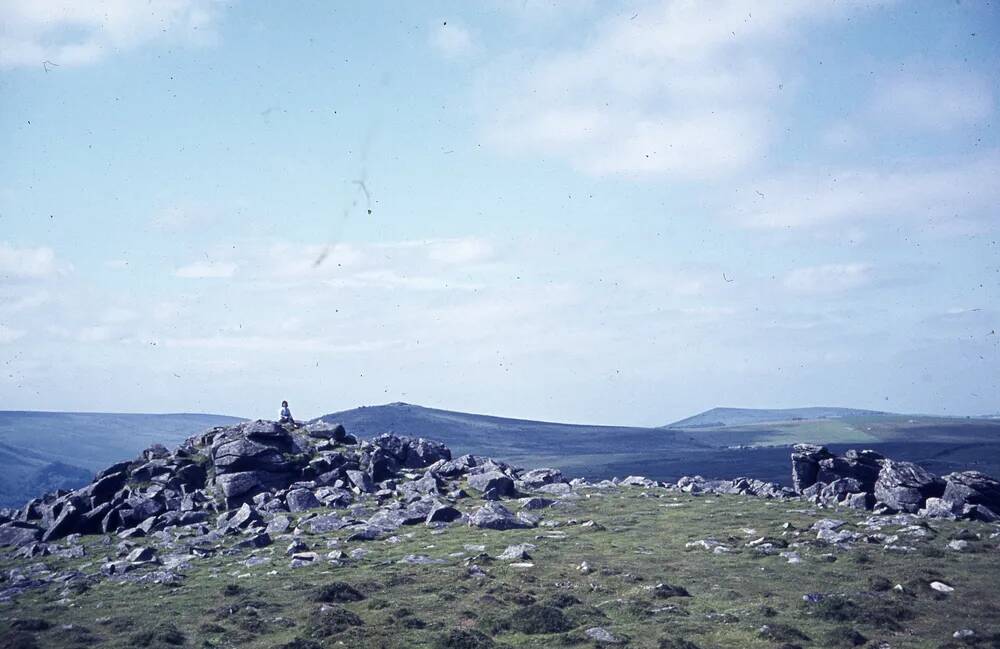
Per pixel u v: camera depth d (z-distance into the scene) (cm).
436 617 3762
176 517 6450
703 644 3275
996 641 3195
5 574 5088
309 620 3731
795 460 7944
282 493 7056
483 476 7681
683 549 5153
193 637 3553
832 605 3666
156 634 3506
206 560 5225
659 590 4053
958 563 4512
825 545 5053
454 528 6056
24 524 6675
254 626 3669
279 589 4359
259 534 5700
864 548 4972
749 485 8206
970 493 6288
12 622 3756
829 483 7462
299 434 8575
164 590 4419
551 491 8000
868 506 6738
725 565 4653
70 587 4550
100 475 7450
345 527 6147
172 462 7575
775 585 4172
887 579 4162
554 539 5525
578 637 3381
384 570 4716
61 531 6347
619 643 3284
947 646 3139
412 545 5497
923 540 5097
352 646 3338
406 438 9369
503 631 3553
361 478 7512
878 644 3184
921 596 3884
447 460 8875
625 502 7350
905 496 6575
